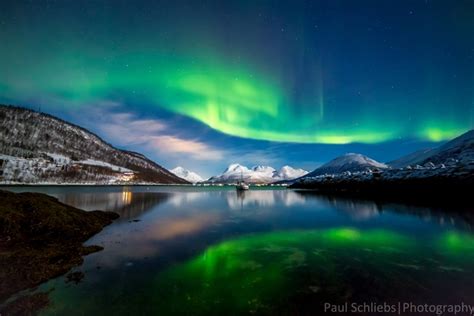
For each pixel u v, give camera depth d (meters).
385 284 8.90
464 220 20.03
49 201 19.11
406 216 22.70
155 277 9.52
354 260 11.59
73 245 13.33
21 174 172.00
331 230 18.09
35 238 13.53
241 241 15.14
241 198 55.47
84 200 44.19
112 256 11.92
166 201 45.91
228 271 10.27
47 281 8.96
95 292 8.21
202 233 17.25
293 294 8.23
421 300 7.72
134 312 7.11
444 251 12.66
